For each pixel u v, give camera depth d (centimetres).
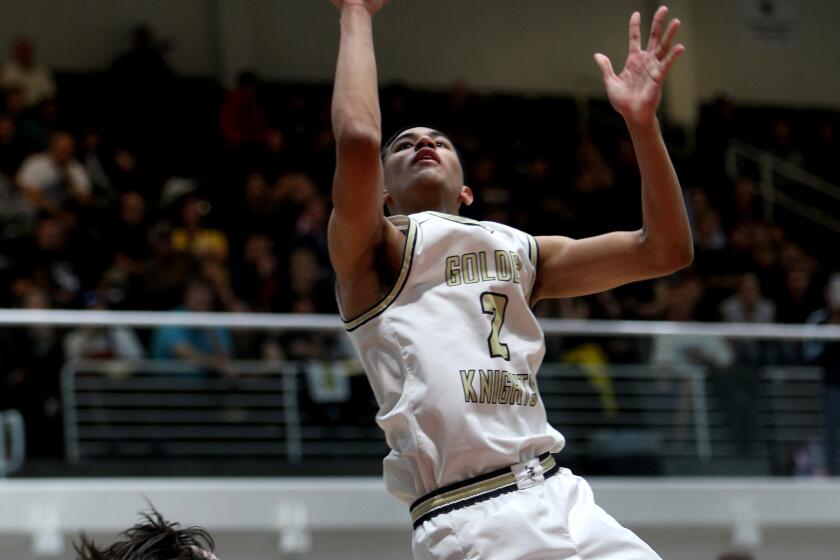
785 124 1584
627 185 1328
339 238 280
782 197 1538
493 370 279
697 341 893
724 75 1659
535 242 308
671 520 853
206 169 1312
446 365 276
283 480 811
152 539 231
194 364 815
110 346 805
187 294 940
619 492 848
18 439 779
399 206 319
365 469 827
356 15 290
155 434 802
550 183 1300
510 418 279
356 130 268
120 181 1218
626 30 1633
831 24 1714
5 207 1062
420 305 283
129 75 1339
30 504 760
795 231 1520
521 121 1461
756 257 1270
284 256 1055
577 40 1612
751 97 1666
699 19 1662
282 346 832
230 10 1491
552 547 269
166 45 1393
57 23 1432
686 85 1623
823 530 890
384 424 282
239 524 790
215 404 816
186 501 784
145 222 1108
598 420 870
